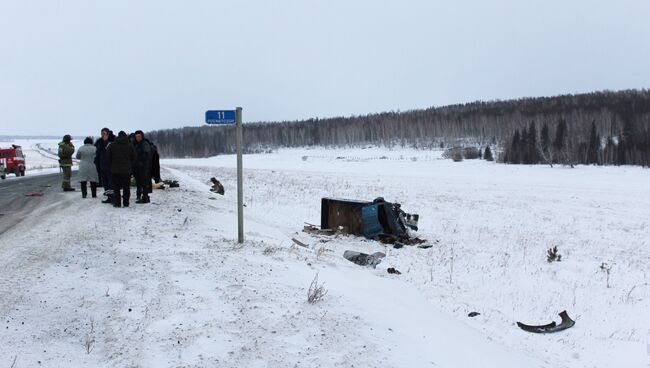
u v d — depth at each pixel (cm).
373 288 741
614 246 1420
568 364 655
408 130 13775
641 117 9062
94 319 520
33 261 712
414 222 1462
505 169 6025
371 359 468
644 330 792
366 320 556
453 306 837
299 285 646
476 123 13050
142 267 687
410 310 668
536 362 637
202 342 470
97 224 991
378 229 1324
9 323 504
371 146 13238
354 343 493
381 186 3375
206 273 666
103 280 635
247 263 724
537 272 1102
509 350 659
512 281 1028
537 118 10275
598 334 771
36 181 2245
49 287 605
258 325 510
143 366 430
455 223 1755
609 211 2197
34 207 1275
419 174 5456
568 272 1108
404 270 1039
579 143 7875
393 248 1245
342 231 1381
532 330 763
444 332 609
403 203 2327
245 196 2164
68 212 1159
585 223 1839
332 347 480
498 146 10906
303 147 14438
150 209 1215
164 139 15912
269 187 2750
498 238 1492
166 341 472
